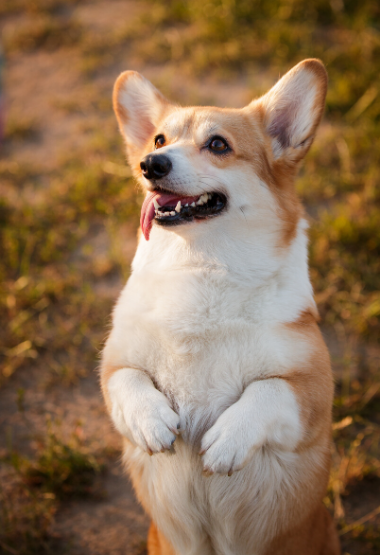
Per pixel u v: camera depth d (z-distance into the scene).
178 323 2.74
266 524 2.80
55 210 6.07
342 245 5.44
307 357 2.69
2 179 6.57
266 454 2.68
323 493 2.98
